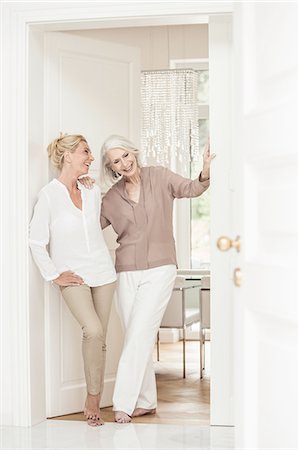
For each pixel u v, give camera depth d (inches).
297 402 88.1
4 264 199.6
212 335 196.1
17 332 198.5
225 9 191.8
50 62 209.0
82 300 200.2
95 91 218.4
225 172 195.9
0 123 199.8
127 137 226.5
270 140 91.8
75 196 204.5
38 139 204.2
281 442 91.7
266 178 95.0
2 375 200.2
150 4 194.2
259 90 96.5
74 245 202.4
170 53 354.3
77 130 214.2
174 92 329.7
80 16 197.0
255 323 98.3
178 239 364.5
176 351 340.5
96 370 198.8
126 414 202.7
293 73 88.0
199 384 261.0
